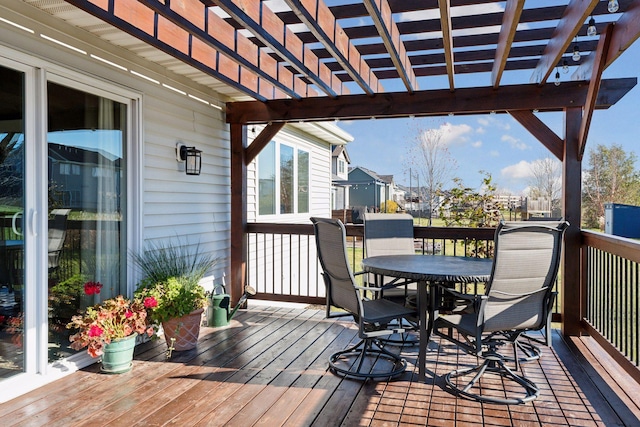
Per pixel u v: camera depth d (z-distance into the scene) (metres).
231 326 4.48
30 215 2.89
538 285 2.83
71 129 3.22
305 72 3.78
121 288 3.77
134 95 3.79
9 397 2.73
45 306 2.99
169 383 3.03
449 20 2.67
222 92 5.07
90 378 3.10
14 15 2.73
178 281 3.76
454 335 4.21
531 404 2.74
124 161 3.79
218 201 5.23
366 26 3.47
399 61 3.45
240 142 5.16
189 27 2.84
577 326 4.12
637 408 2.69
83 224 3.35
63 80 3.13
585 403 2.76
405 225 4.66
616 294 3.35
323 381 3.09
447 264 3.42
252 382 3.06
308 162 8.78
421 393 2.91
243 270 5.23
